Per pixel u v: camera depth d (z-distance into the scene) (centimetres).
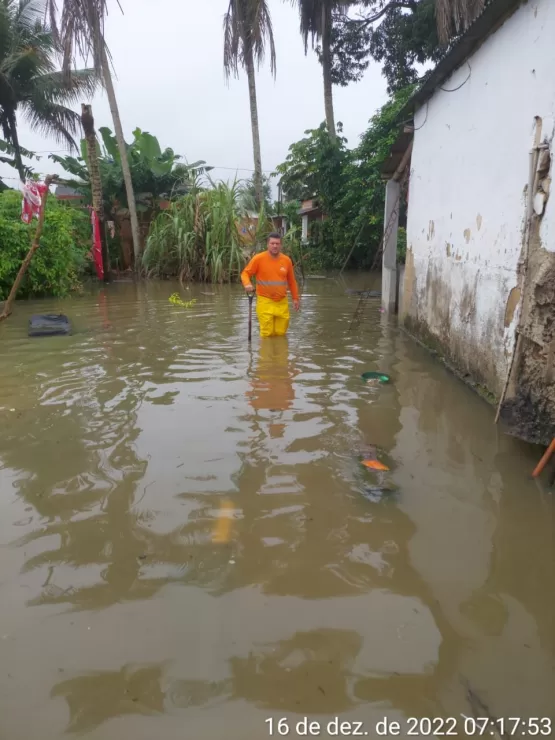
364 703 171
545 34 375
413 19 1741
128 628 201
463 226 553
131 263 1970
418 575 233
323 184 2006
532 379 374
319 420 412
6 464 338
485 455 354
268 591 222
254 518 275
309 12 1923
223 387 491
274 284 697
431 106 680
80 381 512
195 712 167
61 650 191
